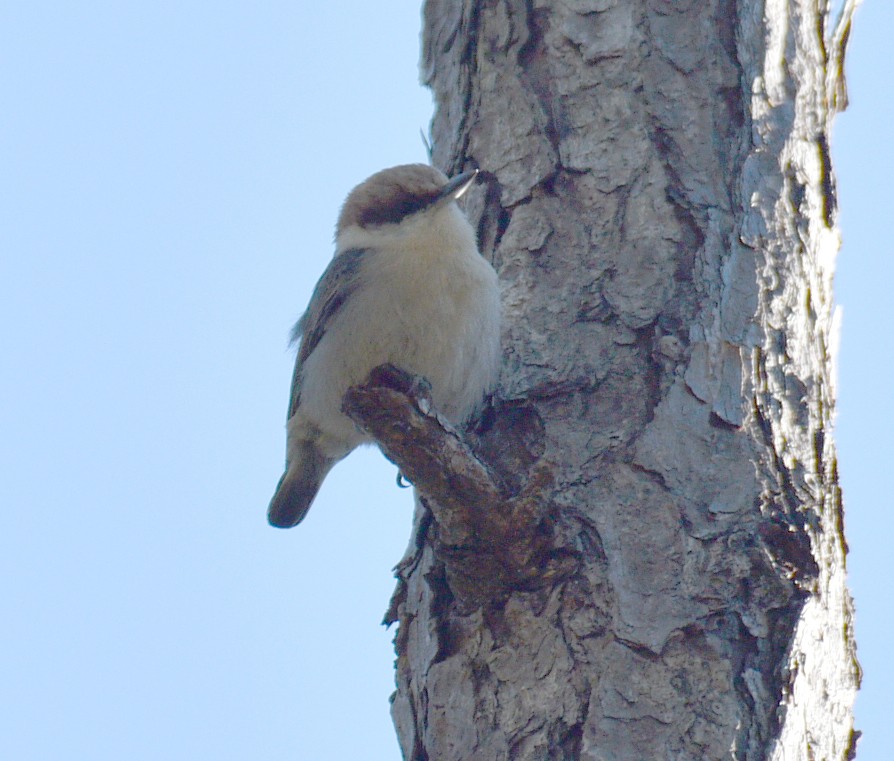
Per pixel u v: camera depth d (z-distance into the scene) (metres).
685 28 9.24
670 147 8.98
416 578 8.52
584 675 7.43
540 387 8.63
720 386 8.10
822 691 7.48
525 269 9.27
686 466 7.91
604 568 7.70
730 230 8.59
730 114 8.97
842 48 9.43
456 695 7.76
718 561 7.59
